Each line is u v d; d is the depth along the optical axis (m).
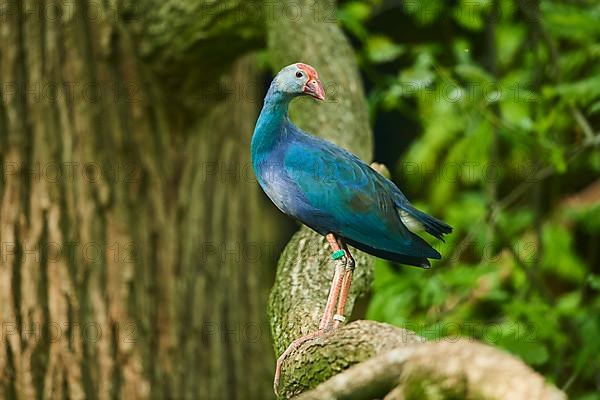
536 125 10.88
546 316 10.25
